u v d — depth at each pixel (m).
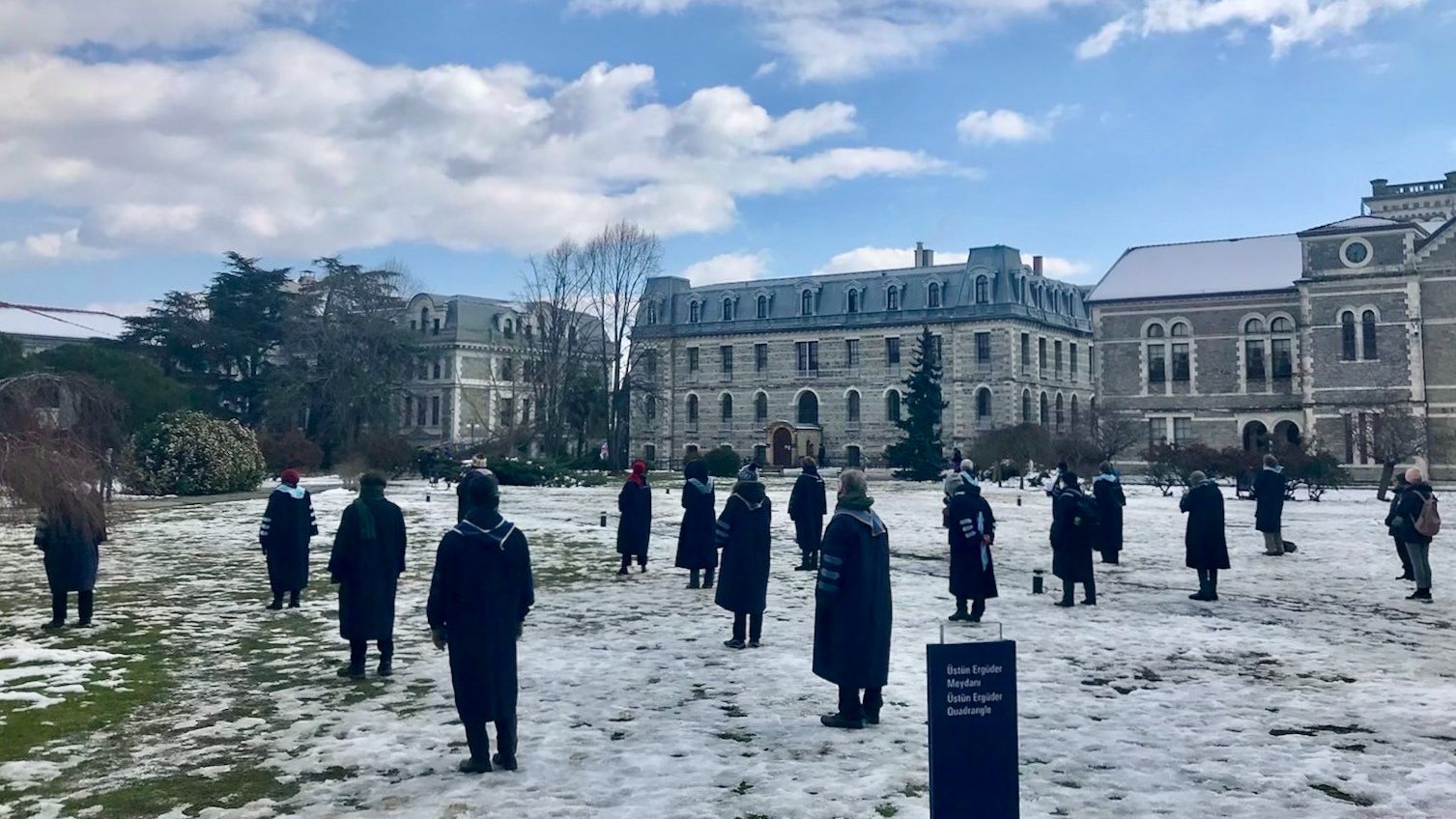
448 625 7.41
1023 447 54.91
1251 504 36.00
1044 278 82.94
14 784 7.16
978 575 13.07
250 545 22.52
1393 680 10.14
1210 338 59.84
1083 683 10.02
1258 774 7.31
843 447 82.00
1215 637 12.23
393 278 77.50
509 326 94.31
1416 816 6.47
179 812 6.61
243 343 71.94
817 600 8.45
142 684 10.05
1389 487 43.44
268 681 10.22
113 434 16.64
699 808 6.61
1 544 22.70
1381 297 53.09
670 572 18.44
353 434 65.06
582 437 68.44
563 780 7.17
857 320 82.25
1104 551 18.50
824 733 8.34
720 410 87.75
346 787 7.05
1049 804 6.72
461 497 14.80
